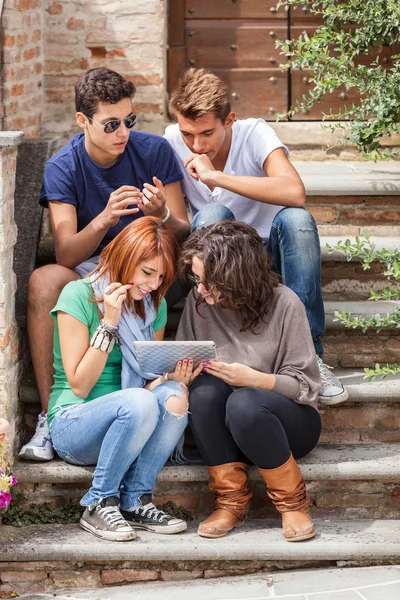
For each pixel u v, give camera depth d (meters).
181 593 4.59
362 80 6.21
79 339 4.86
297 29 7.39
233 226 4.86
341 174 6.50
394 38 6.34
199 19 7.41
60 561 4.75
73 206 5.34
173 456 5.07
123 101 5.08
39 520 4.96
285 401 4.79
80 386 4.83
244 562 4.77
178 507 5.09
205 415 4.74
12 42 6.38
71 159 5.32
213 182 5.19
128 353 4.92
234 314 4.98
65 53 7.13
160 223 4.85
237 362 4.92
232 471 4.82
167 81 7.46
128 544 4.70
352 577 4.64
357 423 5.41
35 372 5.23
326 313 5.72
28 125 6.84
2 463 4.74
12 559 4.70
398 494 5.11
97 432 4.75
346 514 5.11
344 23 6.33
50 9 7.06
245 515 4.91
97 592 4.69
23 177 5.97
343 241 6.04
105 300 4.77
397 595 4.43
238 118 7.51
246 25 7.41
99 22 7.10
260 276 4.82
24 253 5.73
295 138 7.32
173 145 5.59
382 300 5.98
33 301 5.18
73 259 5.21
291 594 4.50
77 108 5.15
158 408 4.71
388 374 5.57
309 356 4.91
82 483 5.07
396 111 6.02
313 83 7.43
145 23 7.11
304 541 4.75
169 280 4.90
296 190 5.22
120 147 5.16
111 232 5.41
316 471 5.00
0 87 6.30
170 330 5.74
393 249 5.87
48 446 5.09
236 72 7.45
